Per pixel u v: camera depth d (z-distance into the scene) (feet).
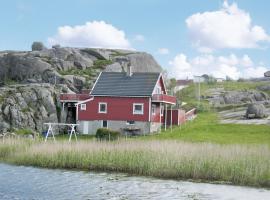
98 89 255.91
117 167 126.93
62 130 253.65
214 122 259.60
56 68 325.62
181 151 124.26
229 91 397.80
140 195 95.35
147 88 248.93
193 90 419.33
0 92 252.62
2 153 152.46
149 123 243.19
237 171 111.55
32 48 391.04
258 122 244.22
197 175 115.44
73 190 99.60
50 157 135.13
